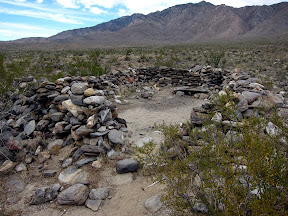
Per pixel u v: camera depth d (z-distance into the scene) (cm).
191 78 1445
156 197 409
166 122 823
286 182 275
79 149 555
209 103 560
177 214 371
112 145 564
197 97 1198
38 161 545
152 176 480
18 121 658
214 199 333
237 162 298
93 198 425
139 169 503
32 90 725
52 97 684
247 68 2666
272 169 279
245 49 5456
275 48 5325
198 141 454
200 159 370
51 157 563
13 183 474
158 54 4047
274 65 2923
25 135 620
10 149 543
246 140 297
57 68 2342
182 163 365
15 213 397
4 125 659
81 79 949
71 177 483
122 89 1302
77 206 414
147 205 397
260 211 255
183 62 3100
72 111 602
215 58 2808
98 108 609
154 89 1400
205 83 1416
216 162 338
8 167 496
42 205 418
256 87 838
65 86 754
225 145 334
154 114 931
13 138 579
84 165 520
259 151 282
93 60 2447
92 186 459
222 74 1430
